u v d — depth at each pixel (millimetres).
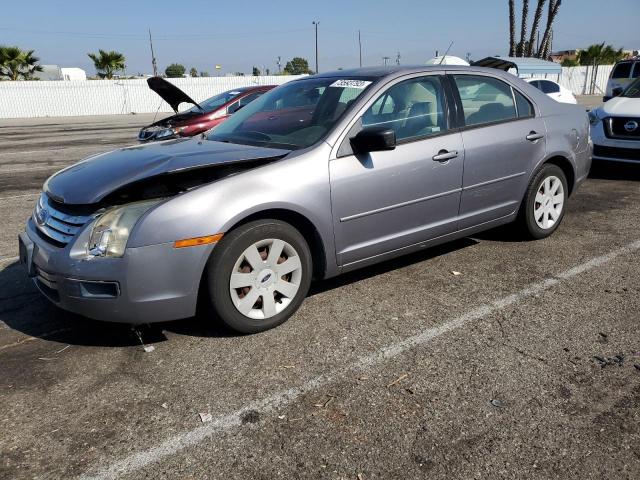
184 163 3418
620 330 3520
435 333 3545
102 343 3514
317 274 3883
